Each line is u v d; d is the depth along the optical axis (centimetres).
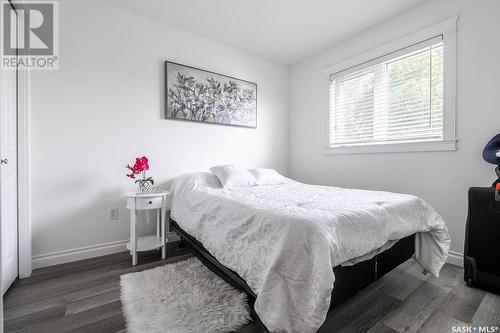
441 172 214
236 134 314
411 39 230
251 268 130
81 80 216
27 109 189
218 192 205
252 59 328
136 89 243
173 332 120
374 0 222
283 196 189
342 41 296
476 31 192
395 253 157
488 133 188
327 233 110
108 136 229
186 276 178
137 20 243
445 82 209
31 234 194
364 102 277
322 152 321
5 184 163
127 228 239
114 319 133
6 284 162
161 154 258
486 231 162
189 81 273
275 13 241
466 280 171
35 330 125
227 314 134
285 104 365
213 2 226
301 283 107
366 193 203
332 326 127
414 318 134
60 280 177
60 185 208
